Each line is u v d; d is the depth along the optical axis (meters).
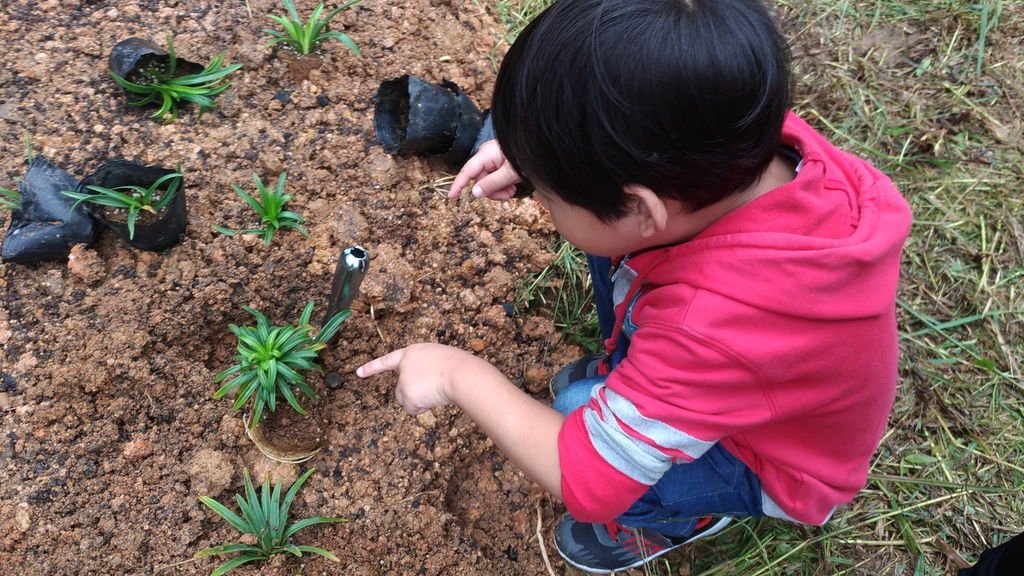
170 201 1.98
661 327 1.37
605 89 1.14
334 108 2.40
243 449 1.99
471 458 2.20
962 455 2.31
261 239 2.13
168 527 1.85
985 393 2.40
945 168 2.78
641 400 1.38
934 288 2.57
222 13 2.44
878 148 2.83
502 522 2.16
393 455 2.07
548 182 1.31
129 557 1.81
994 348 2.48
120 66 2.18
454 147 2.36
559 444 1.52
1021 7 3.08
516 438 1.59
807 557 2.16
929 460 2.29
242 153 2.24
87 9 2.37
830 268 1.30
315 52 2.43
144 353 1.98
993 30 3.04
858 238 1.33
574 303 2.44
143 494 1.87
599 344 2.40
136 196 1.99
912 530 2.19
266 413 2.03
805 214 1.34
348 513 1.99
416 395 1.72
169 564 1.83
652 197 1.25
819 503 1.69
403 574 1.97
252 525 1.84
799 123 1.55
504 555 2.12
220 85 2.32
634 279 1.60
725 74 1.14
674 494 1.80
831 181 1.44
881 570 2.14
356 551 1.96
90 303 1.98
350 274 1.79
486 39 2.76
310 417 2.08
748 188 1.35
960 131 2.86
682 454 1.41
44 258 1.99
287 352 1.91
